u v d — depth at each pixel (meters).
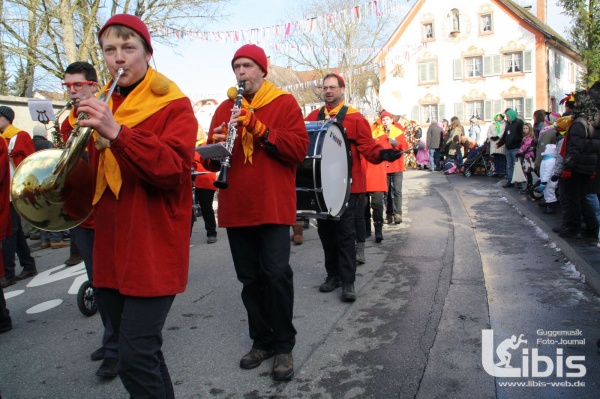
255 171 3.29
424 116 35.56
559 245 6.34
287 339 3.41
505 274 5.44
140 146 2.07
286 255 3.32
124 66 2.32
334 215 4.34
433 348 3.72
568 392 3.08
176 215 2.35
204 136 9.13
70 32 13.88
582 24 32.09
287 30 13.06
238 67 3.37
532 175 10.92
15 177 2.60
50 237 8.56
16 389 3.43
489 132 16.27
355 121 4.88
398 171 8.60
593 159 6.28
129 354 2.21
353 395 3.14
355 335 4.03
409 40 35.53
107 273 2.37
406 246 7.02
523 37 32.62
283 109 3.40
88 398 3.29
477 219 8.76
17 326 4.70
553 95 34.91
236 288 5.52
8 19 14.12
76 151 2.27
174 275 2.30
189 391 3.27
